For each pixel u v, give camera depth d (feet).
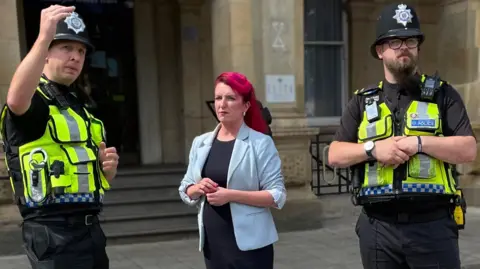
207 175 8.94
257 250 8.79
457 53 27.37
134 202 21.50
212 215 8.89
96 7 26.55
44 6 25.59
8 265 16.92
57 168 7.99
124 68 27.32
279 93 21.65
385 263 8.59
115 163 8.88
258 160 8.91
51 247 8.02
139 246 19.25
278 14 21.53
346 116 9.16
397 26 8.29
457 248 8.39
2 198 18.11
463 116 8.23
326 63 29.76
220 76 8.98
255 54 21.40
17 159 8.18
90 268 8.45
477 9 25.90
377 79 29.58
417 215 8.21
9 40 17.90
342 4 29.43
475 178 25.54
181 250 18.65
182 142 27.50
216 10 22.40
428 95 8.23
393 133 8.34
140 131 27.30
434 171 8.09
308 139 22.16
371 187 8.44
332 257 17.70
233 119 8.91
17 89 7.36
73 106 8.58
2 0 17.76
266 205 8.77
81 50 8.55
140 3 26.68
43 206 8.04
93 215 8.59
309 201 21.95
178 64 27.35
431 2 28.55
